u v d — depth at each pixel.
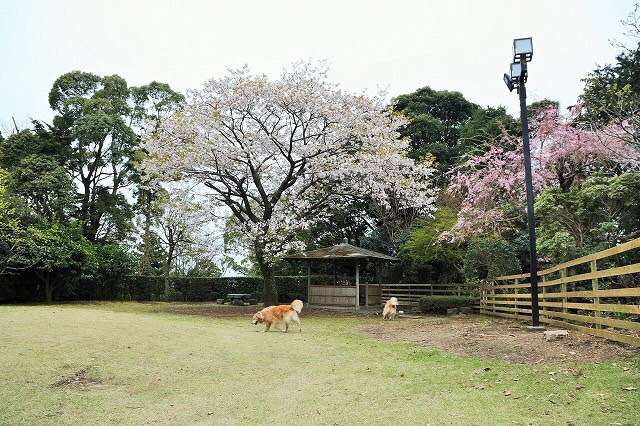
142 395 5.82
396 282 24.44
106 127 25.17
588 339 7.35
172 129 17.41
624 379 5.05
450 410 4.82
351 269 26.94
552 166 13.77
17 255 18.80
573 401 4.66
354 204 25.72
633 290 6.09
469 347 8.32
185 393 5.94
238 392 5.99
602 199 10.41
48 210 23.72
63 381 6.13
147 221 26.72
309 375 6.86
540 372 5.88
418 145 29.06
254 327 12.75
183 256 28.38
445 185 23.89
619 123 12.03
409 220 25.59
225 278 26.23
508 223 16.92
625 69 17.89
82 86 28.12
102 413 5.13
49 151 26.58
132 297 25.97
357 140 17.73
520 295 12.31
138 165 18.89
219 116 16.47
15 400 5.35
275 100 16.64
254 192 20.16
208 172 17.62
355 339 10.44
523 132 10.59
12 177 22.95
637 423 3.94
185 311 18.34
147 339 8.88
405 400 5.31
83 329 9.16
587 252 10.74
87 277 21.92
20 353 7.03
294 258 19.64
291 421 4.83
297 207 18.52
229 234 21.56
